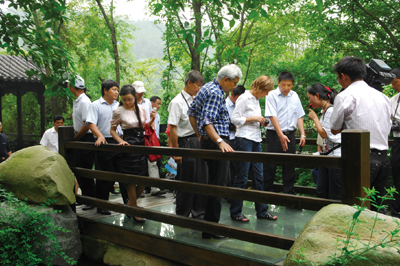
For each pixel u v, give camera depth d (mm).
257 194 2914
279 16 11594
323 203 2564
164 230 3893
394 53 8953
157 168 5859
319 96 3988
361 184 2369
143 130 4383
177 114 4176
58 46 5059
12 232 3588
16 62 14062
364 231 2102
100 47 15992
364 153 2391
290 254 2215
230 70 3309
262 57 12641
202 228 3234
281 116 4516
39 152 4207
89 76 19094
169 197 5652
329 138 3893
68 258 3986
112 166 4617
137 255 3762
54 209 4043
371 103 2945
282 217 4273
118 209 3982
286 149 4238
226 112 3439
